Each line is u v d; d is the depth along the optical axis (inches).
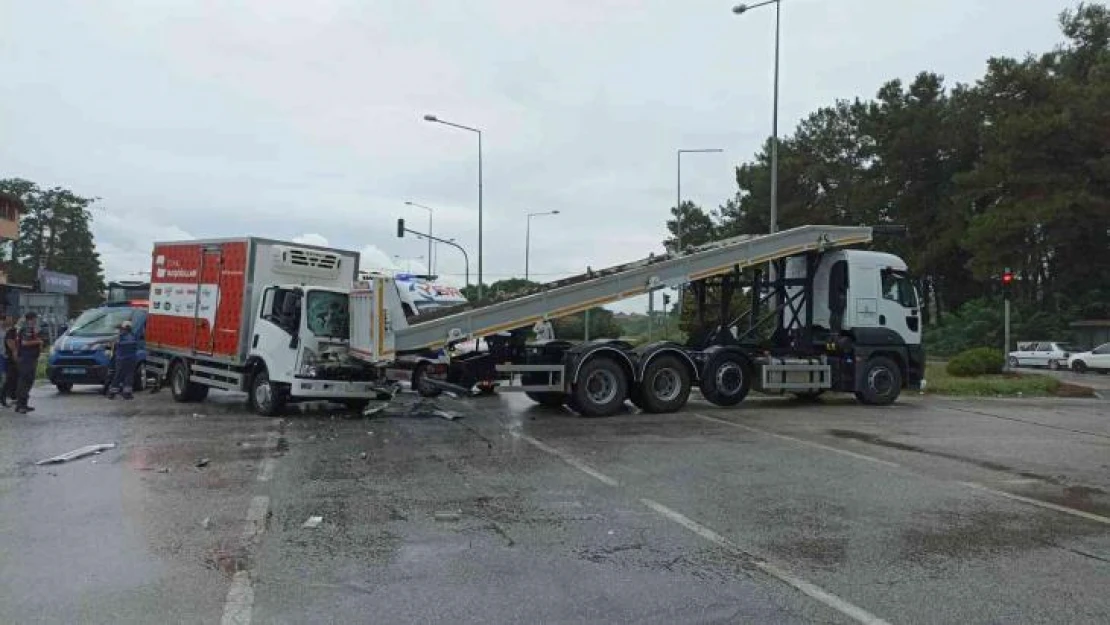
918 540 257.9
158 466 368.8
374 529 263.9
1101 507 306.3
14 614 187.0
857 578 219.9
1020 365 1612.9
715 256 637.3
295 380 540.7
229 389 590.9
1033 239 1742.1
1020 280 1952.5
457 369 567.8
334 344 560.7
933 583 216.2
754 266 666.2
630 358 586.6
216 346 602.9
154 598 198.4
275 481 337.7
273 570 220.8
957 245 1904.5
